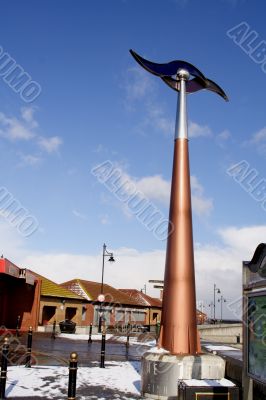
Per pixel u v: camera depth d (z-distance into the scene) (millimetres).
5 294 32156
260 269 7781
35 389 10734
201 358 10484
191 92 13305
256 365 7664
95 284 47469
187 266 11555
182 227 11711
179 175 12047
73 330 32250
